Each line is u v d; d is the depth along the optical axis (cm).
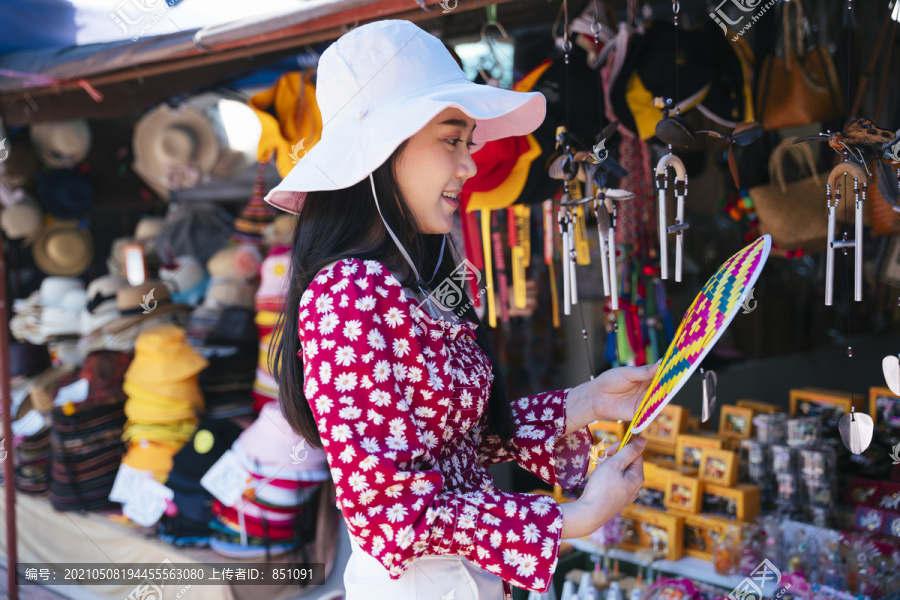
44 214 343
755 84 191
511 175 196
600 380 117
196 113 317
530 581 84
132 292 296
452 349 98
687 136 131
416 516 83
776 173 194
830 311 281
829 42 198
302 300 92
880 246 187
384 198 95
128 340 294
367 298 88
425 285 100
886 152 117
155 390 267
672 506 216
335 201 98
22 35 250
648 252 213
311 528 250
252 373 286
